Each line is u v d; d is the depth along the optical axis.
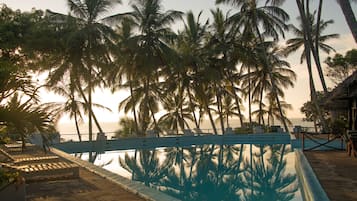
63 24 25.33
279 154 20.80
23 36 22.28
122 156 21.73
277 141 28.69
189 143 28.56
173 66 30.89
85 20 26.91
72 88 27.06
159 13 30.20
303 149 16.30
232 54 34.19
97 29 25.95
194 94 34.44
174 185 12.88
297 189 11.45
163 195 6.95
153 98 33.75
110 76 29.89
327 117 34.38
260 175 14.41
